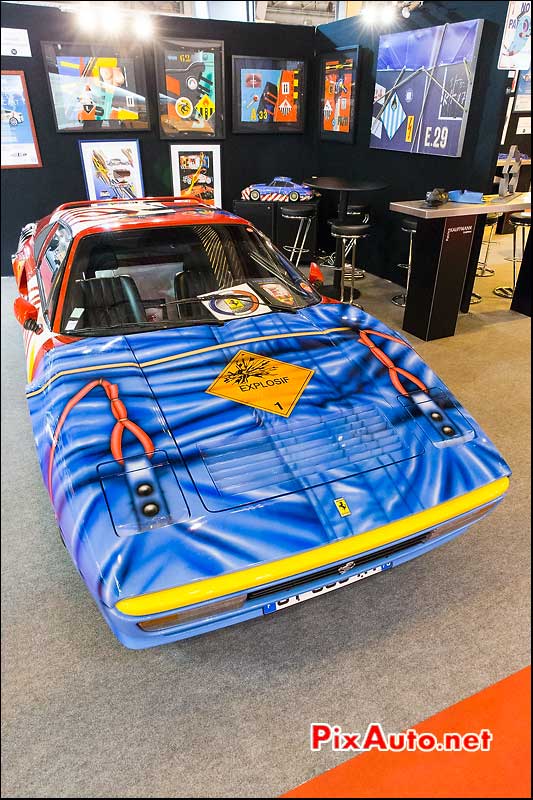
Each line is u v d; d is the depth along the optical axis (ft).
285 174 22.04
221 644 5.31
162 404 5.23
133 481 4.38
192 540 4.07
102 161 18.97
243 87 19.76
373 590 5.98
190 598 3.88
